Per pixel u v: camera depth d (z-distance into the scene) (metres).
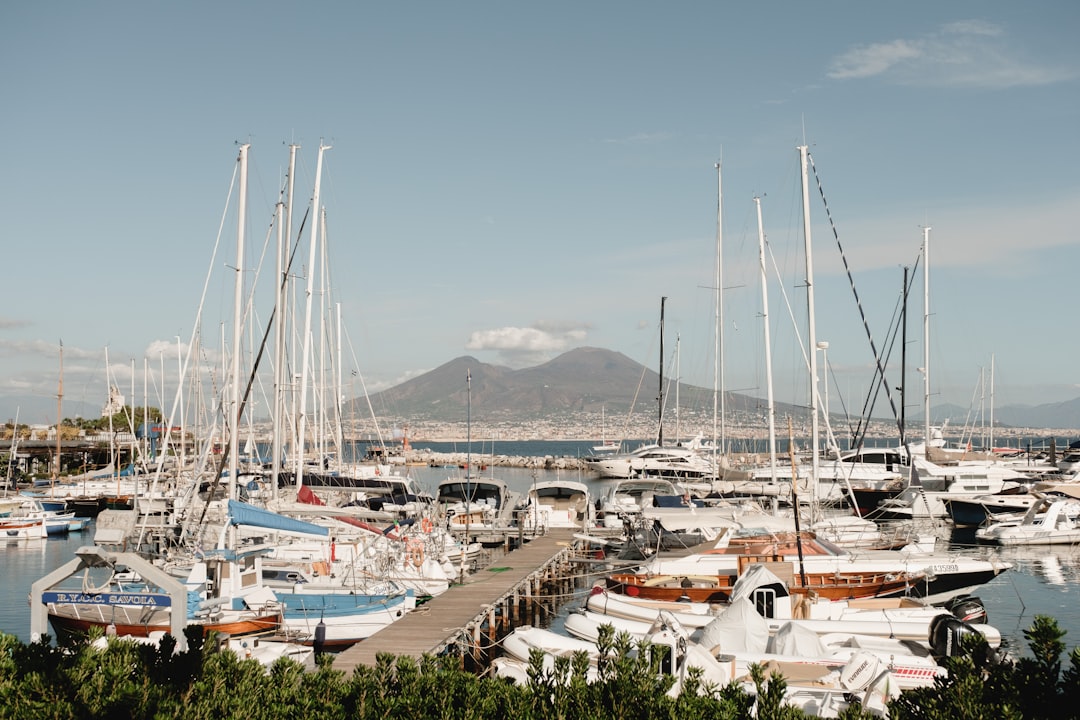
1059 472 61.66
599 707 10.63
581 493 43.50
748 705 10.92
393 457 95.62
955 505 48.69
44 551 42.12
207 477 40.72
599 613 23.89
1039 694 9.38
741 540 27.05
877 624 20.84
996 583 33.66
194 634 12.19
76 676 10.63
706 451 76.62
